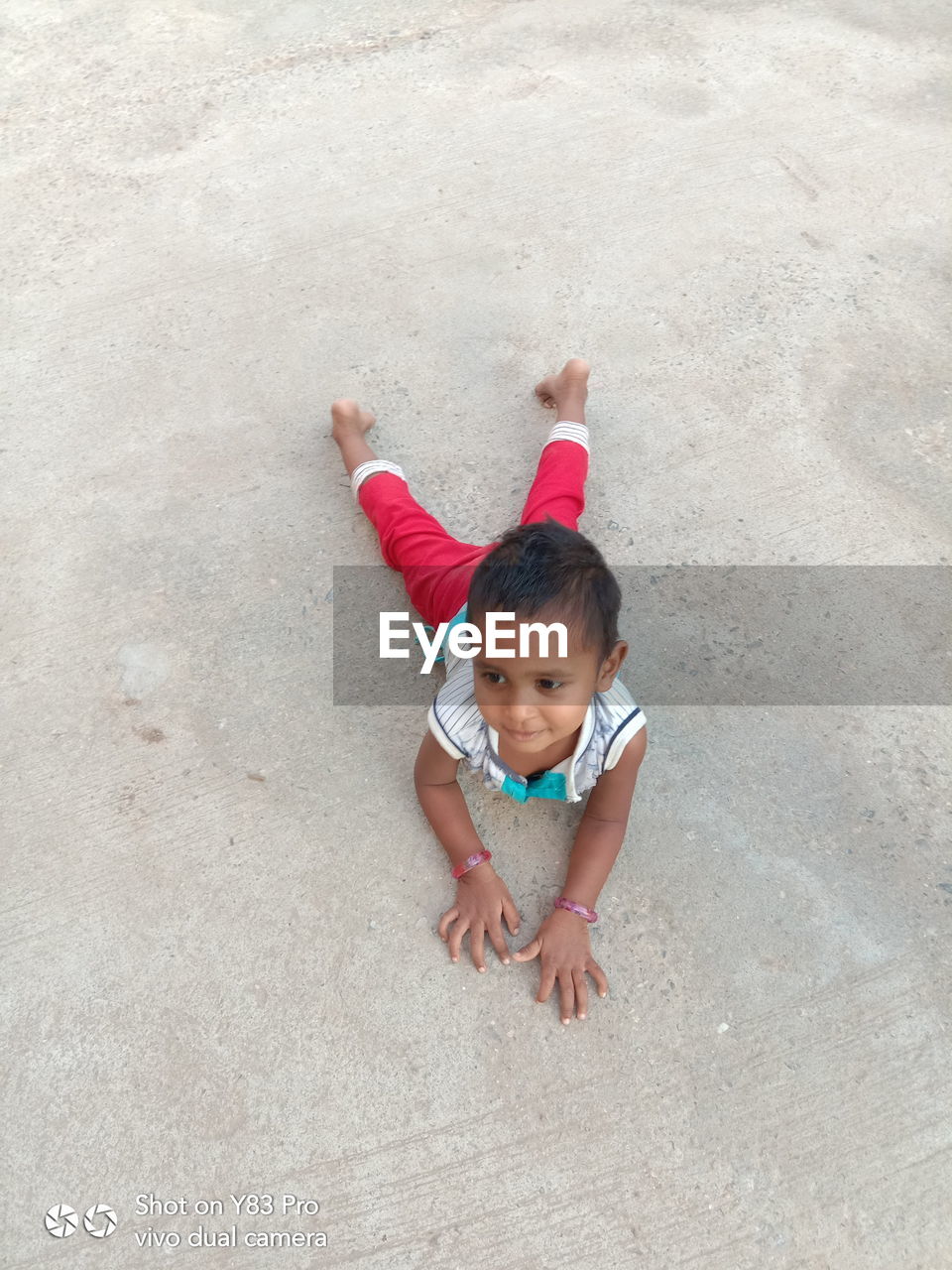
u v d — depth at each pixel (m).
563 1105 1.72
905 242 3.15
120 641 2.32
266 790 2.09
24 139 3.58
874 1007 1.81
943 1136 1.69
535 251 3.14
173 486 2.60
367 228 3.21
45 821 2.05
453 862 1.94
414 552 2.27
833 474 2.60
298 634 2.32
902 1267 1.58
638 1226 1.62
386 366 2.85
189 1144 1.70
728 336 2.91
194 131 3.57
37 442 2.70
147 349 2.91
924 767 2.10
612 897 1.93
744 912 1.92
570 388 2.65
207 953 1.89
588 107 3.59
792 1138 1.69
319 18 4.05
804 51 3.81
